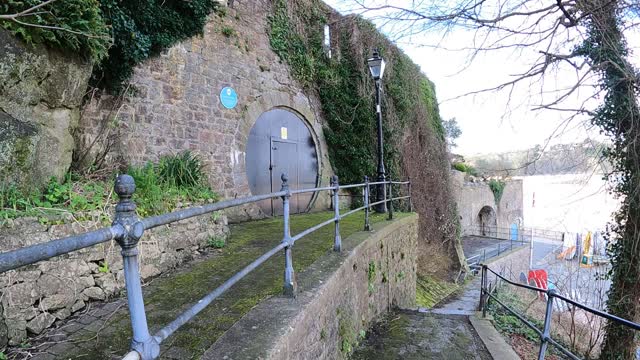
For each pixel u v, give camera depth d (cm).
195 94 620
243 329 208
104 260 285
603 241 701
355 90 965
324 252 399
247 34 725
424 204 1146
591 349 630
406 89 1124
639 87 508
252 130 731
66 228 264
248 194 709
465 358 403
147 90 551
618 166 574
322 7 926
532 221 2023
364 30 943
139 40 506
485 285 579
